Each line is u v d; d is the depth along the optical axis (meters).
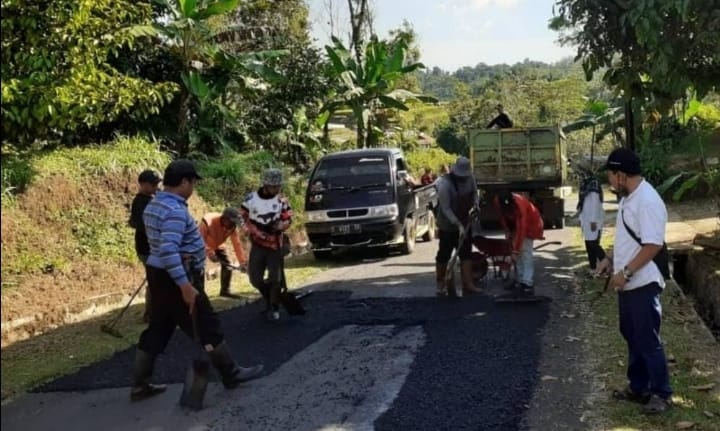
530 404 5.25
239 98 18.64
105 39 9.48
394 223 12.46
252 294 9.70
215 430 4.96
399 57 21.62
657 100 9.52
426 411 5.18
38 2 8.00
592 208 9.97
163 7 15.25
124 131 14.41
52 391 5.88
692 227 14.59
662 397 4.93
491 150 15.79
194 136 15.79
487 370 6.05
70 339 7.54
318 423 5.02
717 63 8.32
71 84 8.59
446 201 8.80
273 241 7.90
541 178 15.58
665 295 8.31
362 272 11.30
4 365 6.65
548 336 7.02
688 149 17.78
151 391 5.64
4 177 9.95
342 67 20.45
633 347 5.03
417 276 10.62
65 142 13.13
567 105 49.50
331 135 30.44
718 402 5.09
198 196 13.69
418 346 6.83
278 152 19.28
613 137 32.53
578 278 9.90
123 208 11.24
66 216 10.39
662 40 7.89
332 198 12.63
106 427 5.07
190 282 5.35
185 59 15.06
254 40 19.66
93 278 9.51
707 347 6.39
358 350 6.78
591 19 8.47
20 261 9.07
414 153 28.92
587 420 4.89
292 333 7.47
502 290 9.23
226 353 5.65
